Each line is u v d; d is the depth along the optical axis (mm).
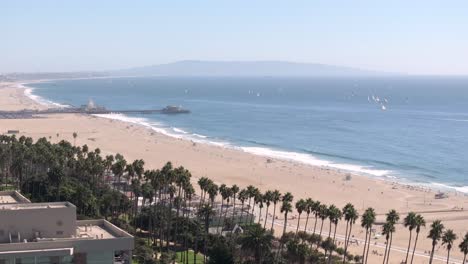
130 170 185500
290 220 192125
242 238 133000
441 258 159875
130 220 169375
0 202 107688
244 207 194125
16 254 78688
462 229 186750
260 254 127312
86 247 82562
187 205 186000
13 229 85312
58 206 93500
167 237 149000
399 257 159500
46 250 80000
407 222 138500
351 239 174250
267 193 156250
